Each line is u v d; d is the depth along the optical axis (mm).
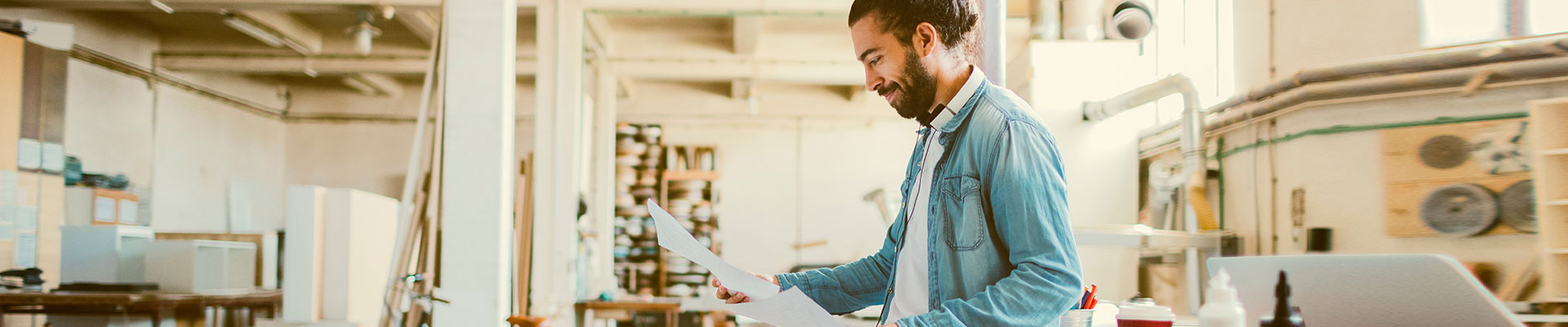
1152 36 5750
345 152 12141
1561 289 3389
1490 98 3588
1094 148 4820
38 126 7172
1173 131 4406
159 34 9953
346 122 12172
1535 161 3412
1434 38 3760
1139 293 4586
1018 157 1131
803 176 12133
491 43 4520
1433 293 1059
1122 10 4828
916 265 1301
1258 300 1217
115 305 4648
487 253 4430
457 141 4488
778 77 10258
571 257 6883
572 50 6992
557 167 6879
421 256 4492
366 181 12109
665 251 11602
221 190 10805
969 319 1066
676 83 12258
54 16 8211
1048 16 4984
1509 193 3537
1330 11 4008
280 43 9461
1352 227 3826
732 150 12219
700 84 12250
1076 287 1095
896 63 1244
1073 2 4973
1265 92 4125
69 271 5027
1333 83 3830
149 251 5070
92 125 8766
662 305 6195
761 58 10250
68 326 4922
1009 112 1175
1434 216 3662
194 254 5051
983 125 1188
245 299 5230
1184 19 5363
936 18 1218
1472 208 3590
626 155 11703
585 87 9609
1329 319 1150
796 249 12000
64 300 4613
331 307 3773
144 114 9539
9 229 6812
